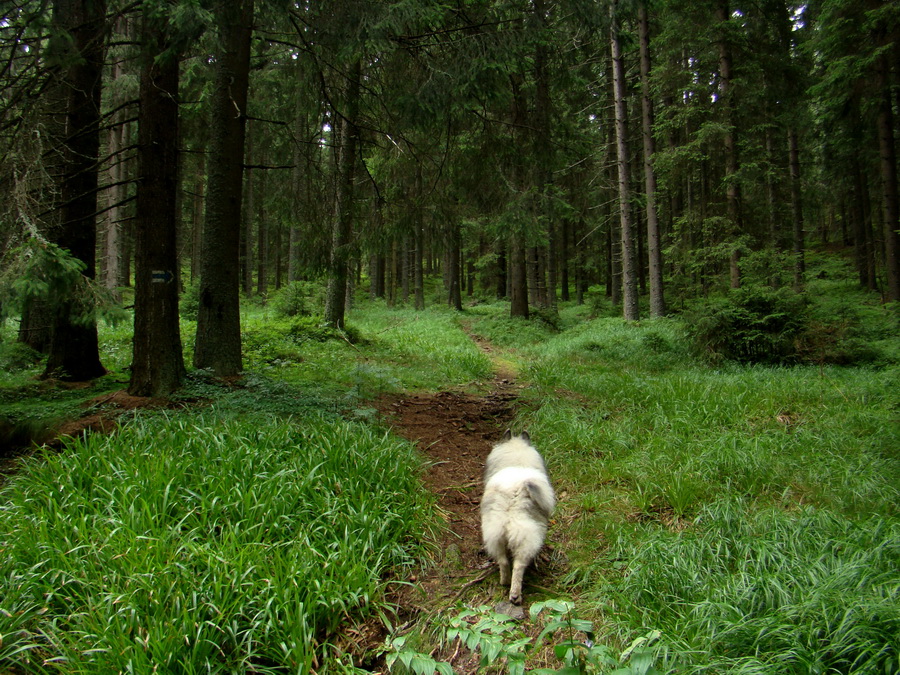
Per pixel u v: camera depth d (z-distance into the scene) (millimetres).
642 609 3121
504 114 10547
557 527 4539
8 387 6910
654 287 17312
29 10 5496
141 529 3502
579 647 2381
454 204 9539
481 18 7648
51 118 7297
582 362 11898
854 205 22344
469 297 36031
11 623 2826
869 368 8812
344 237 10062
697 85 15430
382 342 13812
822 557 3184
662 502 4512
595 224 23562
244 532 3555
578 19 7555
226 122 7508
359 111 8766
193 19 5191
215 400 6355
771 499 4324
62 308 5344
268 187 9336
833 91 13844
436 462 5777
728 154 14750
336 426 5496
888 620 2453
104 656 2686
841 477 4555
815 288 15031
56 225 5898
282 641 2920
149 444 4594
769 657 2490
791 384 7672
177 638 2742
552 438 6359
